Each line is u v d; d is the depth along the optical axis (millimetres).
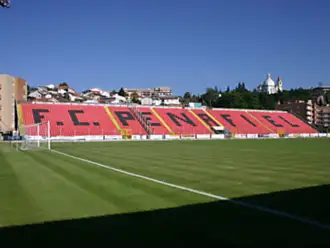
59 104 68438
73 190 10695
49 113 63688
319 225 6832
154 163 19438
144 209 8172
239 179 13188
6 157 23406
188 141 54469
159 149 33500
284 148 35625
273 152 29406
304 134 80938
